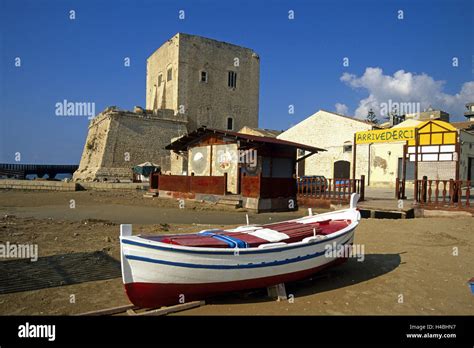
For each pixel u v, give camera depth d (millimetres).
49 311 5730
